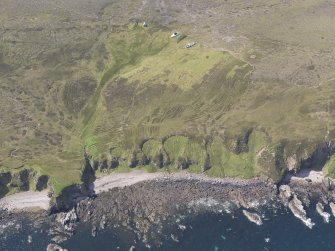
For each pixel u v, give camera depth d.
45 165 160.25
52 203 149.62
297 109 171.38
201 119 171.25
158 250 138.12
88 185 158.75
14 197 155.50
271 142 161.50
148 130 170.12
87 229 145.88
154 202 153.50
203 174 161.12
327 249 136.25
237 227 144.38
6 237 144.38
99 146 167.12
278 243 138.75
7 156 163.50
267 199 153.00
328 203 151.75
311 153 158.62
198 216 148.75
